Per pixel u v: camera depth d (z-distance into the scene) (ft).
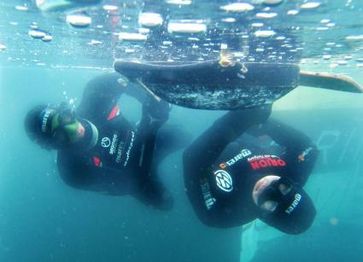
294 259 10.75
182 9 3.54
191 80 3.25
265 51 5.80
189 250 11.96
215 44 5.23
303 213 3.51
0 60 12.35
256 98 3.42
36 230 15.16
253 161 4.08
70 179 4.85
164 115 4.92
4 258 14.66
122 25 4.56
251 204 4.01
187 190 4.18
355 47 6.00
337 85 3.76
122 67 3.36
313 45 5.59
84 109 4.95
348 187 10.97
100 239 13.58
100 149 4.84
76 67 13.35
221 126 4.05
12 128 18.39
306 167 4.18
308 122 9.30
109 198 14.02
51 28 5.47
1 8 4.41
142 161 5.08
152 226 12.91
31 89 20.11
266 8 3.48
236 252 11.12
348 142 10.11
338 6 3.49
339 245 11.00
